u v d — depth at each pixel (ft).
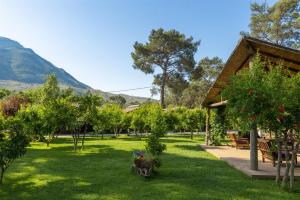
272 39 147.13
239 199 24.89
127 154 52.31
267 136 55.11
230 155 49.60
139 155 36.70
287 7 142.82
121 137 102.58
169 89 181.27
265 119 26.68
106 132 125.90
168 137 107.96
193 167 39.27
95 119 62.23
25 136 31.01
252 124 27.43
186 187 28.71
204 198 25.12
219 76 50.03
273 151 37.70
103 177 33.09
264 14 153.38
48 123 63.46
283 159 37.29
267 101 26.45
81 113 59.93
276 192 27.02
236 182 30.71
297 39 143.84
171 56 172.35
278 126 26.84
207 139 71.20
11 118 31.53
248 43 36.14
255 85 26.91
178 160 45.42
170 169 37.76
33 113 64.34
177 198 25.13
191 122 95.55
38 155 51.11
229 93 28.68
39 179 32.24
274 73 27.20
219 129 70.33
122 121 105.91
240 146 60.39
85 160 45.29
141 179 32.04
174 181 31.14
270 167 37.27
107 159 46.26
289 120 26.48
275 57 37.37
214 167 39.34
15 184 30.14
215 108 73.15
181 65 170.91
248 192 26.96
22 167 39.34
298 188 28.43
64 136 107.76
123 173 35.22
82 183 30.40
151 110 89.81
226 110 30.60
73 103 61.62
